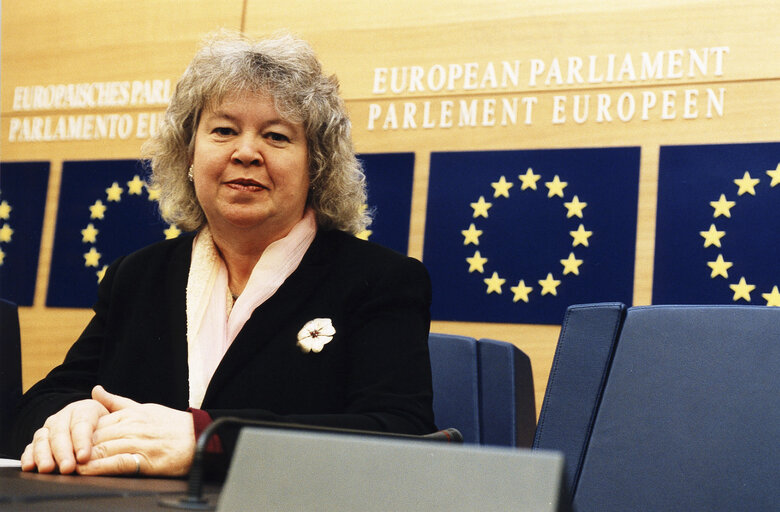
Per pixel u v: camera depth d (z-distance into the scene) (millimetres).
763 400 1377
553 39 3275
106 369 1769
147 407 1386
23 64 3857
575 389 1505
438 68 3385
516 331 3154
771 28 3057
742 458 1360
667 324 1478
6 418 2078
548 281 3139
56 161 3756
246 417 1369
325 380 1645
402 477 735
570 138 3203
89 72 3781
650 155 3111
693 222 3027
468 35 3369
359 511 737
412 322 1700
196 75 1834
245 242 1834
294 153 1806
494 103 3301
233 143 1779
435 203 3303
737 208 2992
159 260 1887
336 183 1884
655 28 3172
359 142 3416
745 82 3057
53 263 3670
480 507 703
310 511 749
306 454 770
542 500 686
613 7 3227
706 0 3137
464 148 3309
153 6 3754
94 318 1891
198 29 3678
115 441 1316
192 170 1923
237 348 1660
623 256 3078
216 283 1825
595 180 3148
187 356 1720
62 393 1713
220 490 1146
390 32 3453
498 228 3223
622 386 1467
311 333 1675
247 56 1812
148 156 1999
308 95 1821
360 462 754
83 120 3758
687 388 1427
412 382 1620
